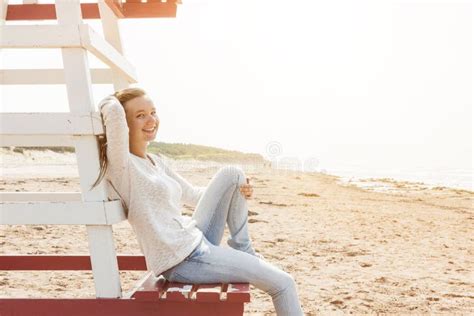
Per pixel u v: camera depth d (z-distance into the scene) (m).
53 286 5.05
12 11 3.71
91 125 2.59
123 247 7.14
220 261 2.70
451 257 7.21
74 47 2.60
